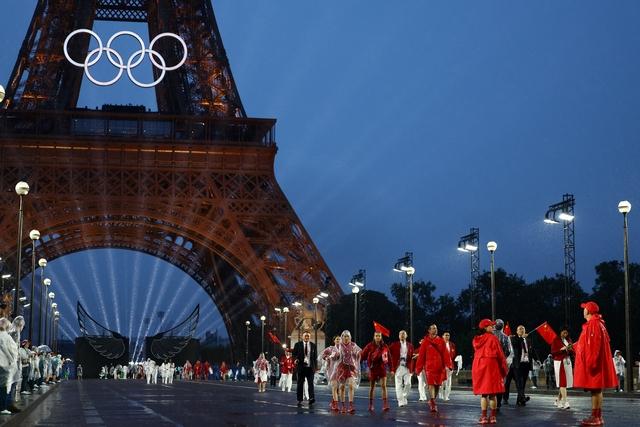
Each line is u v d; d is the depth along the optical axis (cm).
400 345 3794
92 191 10388
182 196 10481
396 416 3048
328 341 12175
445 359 3272
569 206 8531
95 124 10819
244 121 10906
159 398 5031
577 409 3447
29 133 10625
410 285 8238
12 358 2647
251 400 4634
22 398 4047
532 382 6556
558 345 3512
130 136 10556
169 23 11594
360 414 3200
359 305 11919
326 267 10700
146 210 10450
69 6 11700
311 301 10625
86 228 14075
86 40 11631
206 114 11231
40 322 7800
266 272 10581
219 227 10481
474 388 2598
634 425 2398
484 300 14712
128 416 3180
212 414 3256
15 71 11288
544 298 14800
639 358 12781
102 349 15675
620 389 6094
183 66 11456
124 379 14538
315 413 3291
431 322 16625
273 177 10694
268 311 11244
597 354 2353
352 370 3366
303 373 3944
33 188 10275
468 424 2589
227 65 11569
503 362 2586
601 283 13838
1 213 10144
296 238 10669
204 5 11762
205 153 10612
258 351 14688
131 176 10488
